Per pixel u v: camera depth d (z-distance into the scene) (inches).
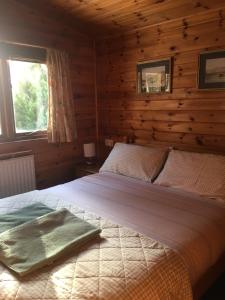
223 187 82.1
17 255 51.7
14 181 112.8
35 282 46.1
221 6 91.1
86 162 142.3
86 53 136.8
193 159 93.3
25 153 118.3
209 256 62.4
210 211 75.0
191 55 101.9
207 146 102.7
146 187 94.4
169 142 115.0
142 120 124.3
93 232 59.6
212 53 95.4
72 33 128.4
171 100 111.3
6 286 45.4
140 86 121.3
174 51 107.0
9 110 112.9
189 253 57.6
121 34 125.6
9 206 78.3
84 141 143.3
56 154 131.4
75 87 134.4
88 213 72.7
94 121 146.6
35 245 54.9
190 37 101.2
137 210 75.7
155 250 55.2
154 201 82.1
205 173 87.3
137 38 119.3
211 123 100.2
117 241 58.4
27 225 61.6
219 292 74.2
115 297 43.4
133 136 129.7
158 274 49.7
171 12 100.2
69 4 105.6
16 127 117.9
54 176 132.3
